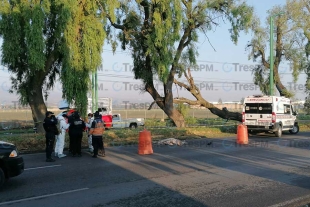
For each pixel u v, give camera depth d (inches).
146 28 876.0
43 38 611.5
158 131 847.7
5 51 606.5
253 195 293.7
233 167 427.5
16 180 355.3
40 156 528.7
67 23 639.8
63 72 661.9
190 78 1037.8
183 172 394.9
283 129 906.1
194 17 908.6
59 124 519.2
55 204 268.2
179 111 1025.5
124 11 861.8
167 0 829.8
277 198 284.7
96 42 675.4
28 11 605.0
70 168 422.3
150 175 378.0
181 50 942.4
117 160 484.1
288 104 956.0
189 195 293.1
